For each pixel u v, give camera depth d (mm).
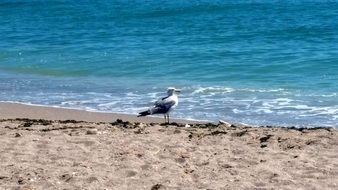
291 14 49500
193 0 66062
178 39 38188
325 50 31953
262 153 11984
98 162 11453
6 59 32312
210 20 48125
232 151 12156
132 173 10875
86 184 10367
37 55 33375
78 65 29547
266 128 14539
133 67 28500
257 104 20047
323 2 57219
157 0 67562
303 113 18703
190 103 20328
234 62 28953
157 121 17672
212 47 34250
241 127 14859
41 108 19922
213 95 21609
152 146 12484
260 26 42969
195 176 10750
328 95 21188
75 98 21641
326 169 10922
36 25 49875
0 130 14117
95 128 14289
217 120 17953
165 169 11078
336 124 17312
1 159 11727
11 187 10234
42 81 25688
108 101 20969
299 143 12680
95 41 38812
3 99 21734
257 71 26609
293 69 26797
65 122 15445
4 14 60656
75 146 12508
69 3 69500
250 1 61656
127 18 52000
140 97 21594
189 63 29000
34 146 12562
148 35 40781
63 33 43781
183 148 12352
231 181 10453
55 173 10883
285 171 10914
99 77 26484
